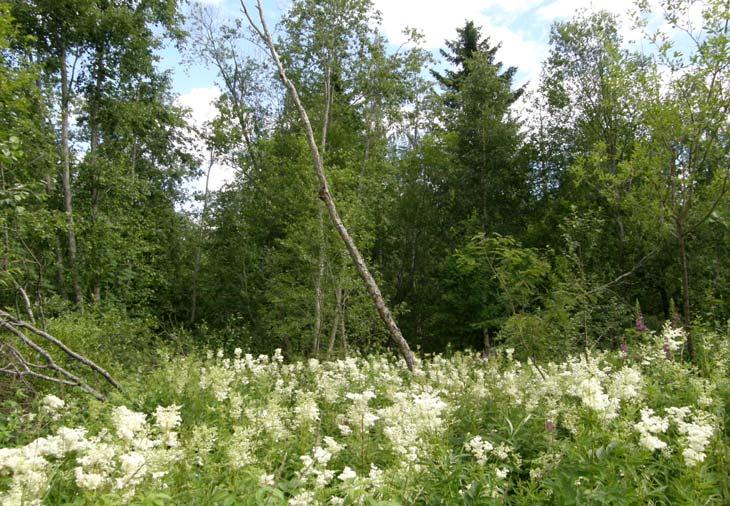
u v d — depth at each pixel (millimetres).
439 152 26547
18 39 16312
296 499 3104
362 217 17312
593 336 10750
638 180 10633
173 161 28688
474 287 19859
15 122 13320
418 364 8453
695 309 12758
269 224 22812
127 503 2990
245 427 4875
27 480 3062
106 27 18797
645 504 3125
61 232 18141
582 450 3332
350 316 16984
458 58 35906
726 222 9328
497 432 4746
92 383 7633
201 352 14336
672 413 4223
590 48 20719
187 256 26922
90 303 17719
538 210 24141
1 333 8203
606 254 15430
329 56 20359
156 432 4176
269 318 18750
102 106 20609
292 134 21234
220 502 3377
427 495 3279
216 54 24672
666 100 8891
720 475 3426
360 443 4223
